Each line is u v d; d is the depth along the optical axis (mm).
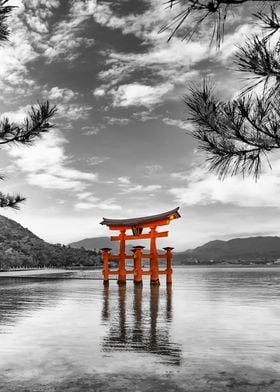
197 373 4141
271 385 3715
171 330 6781
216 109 3500
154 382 3814
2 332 6609
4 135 5395
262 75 2863
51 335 6320
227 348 5371
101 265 114375
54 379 3920
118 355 4965
